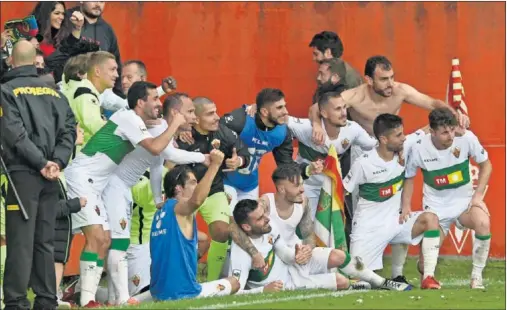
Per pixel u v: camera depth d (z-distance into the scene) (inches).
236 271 1302.9
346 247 1438.2
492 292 1325.0
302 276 1344.7
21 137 1125.7
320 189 1485.0
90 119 1328.7
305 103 1795.0
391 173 1418.6
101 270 1267.2
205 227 1659.7
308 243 1382.9
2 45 1295.5
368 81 1544.0
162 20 1804.9
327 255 1352.1
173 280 1254.9
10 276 1136.8
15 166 1134.4
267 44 1800.0
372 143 1518.2
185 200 1267.2
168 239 1256.2
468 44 1776.6
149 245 1370.6
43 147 1146.0
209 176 1238.9
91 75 1350.9
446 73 1784.0
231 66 1802.4
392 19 1790.1
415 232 1407.5
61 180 1216.2
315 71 1795.0
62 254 1230.3
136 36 1806.1
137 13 1804.9
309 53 1795.0
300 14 1796.3
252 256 1305.4
